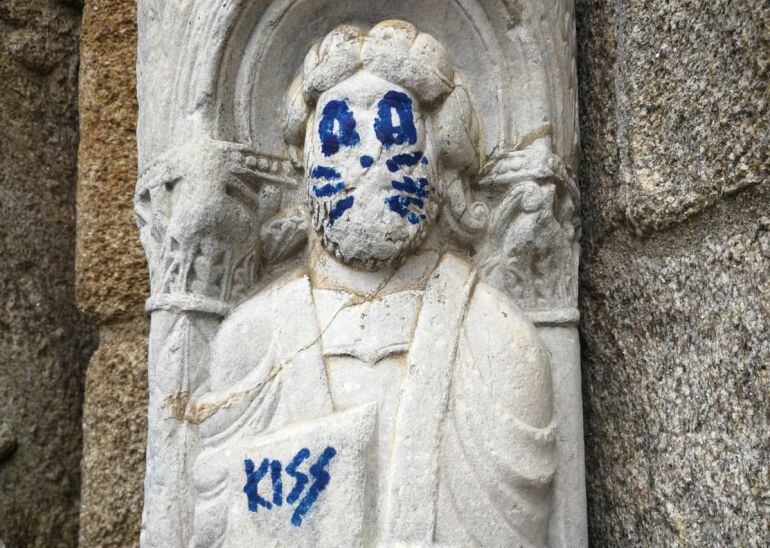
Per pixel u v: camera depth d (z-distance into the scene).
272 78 1.16
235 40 1.12
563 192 1.16
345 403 1.05
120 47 1.53
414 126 1.09
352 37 1.11
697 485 1.03
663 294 1.10
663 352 1.10
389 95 1.08
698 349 1.04
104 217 1.50
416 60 1.10
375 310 1.08
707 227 1.04
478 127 1.16
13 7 1.65
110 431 1.49
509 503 1.04
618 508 1.16
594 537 1.20
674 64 1.08
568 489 1.12
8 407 1.57
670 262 1.10
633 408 1.15
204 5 1.12
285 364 1.07
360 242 1.07
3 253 1.60
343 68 1.09
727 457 0.99
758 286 0.95
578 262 1.20
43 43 1.68
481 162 1.16
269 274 1.19
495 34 1.15
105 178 1.51
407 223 1.07
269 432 1.06
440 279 1.10
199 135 1.11
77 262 1.52
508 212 1.15
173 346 1.11
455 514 1.02
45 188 1.66
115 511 1.47
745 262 0.97
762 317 0.95
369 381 1.05
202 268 1.12
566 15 1.19
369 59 1.09
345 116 1.08
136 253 1.49
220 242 1.12
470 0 1.14
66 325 1.65
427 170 1.09
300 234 1.17
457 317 1.08
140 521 1.46
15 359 1.59
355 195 1.07
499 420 1.05
